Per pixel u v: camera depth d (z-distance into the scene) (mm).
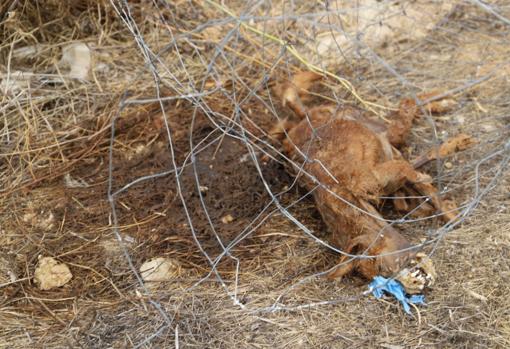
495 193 2883
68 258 2797
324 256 2775
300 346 2518
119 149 3160
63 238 2859
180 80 3373
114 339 2557
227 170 3061
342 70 3443
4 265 2779
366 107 3219
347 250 2652
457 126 3170
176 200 2969
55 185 3037
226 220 2908
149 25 3598
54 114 3254
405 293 2607
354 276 2697
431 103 3201
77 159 3105
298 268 2738
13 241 2854
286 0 3705
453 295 2607
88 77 3400
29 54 3463
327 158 2828
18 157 3123
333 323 2568
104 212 2939
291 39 3557
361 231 2674
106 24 3543
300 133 2971
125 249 2711
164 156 3115
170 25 3586
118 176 3059
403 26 3648
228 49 3445
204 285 2693
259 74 3422
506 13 3680
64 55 3463
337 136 2865
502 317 2543
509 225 2777
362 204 2715
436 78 3391
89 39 3514
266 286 2684
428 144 3109
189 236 2855
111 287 2711
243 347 2523
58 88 3348
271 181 3027
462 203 2873
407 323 2557
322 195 2791
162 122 3223
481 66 3426
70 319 2613
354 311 2594
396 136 2990
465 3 3711
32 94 3307
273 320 2582
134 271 2633
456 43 3574
